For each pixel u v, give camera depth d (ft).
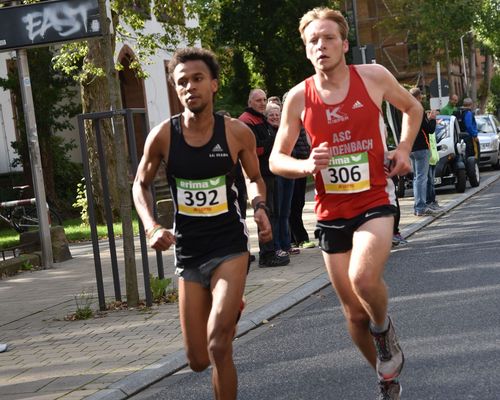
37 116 102.22
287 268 44.62
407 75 267.59
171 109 128.06
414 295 34.88
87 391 24.54
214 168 19.47
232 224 19.58
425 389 21.86
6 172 111.14
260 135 45.29
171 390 24.48
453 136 84.64
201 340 19.76
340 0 194.80
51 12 41.65
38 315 38.37
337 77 19.93
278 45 183.01
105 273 50.83
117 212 85.15
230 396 18.83
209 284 19.61
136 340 30.91
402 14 183.83
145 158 19.95
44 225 56.03
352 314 20.15
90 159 84.74
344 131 19.77
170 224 73.87
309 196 100.01
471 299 32.83
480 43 244.83
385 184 19.86
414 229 57.21
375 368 20.44
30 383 26.02
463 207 71.46
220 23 178.50
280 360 26.50
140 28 82.58
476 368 23.30
